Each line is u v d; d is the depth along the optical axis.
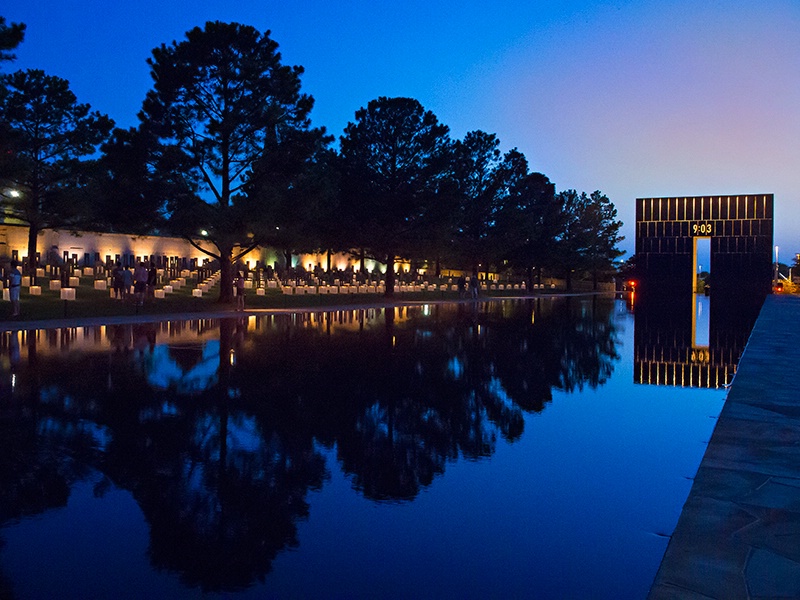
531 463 6.08
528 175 70.44
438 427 7.60
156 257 56.12
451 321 26.38
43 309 23.81
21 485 5.36
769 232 53.94
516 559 3.95
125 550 4.07
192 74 28.59
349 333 19.91
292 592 3.53
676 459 6.23
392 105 42.59
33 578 3.68
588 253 79.69
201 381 10.66
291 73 30.41
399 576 3.72
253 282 41.84
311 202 30.33
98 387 9.95
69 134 42.12
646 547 4.13
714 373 12.37
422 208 43.00
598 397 9.73
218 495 5.13
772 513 4.35
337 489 5.29
